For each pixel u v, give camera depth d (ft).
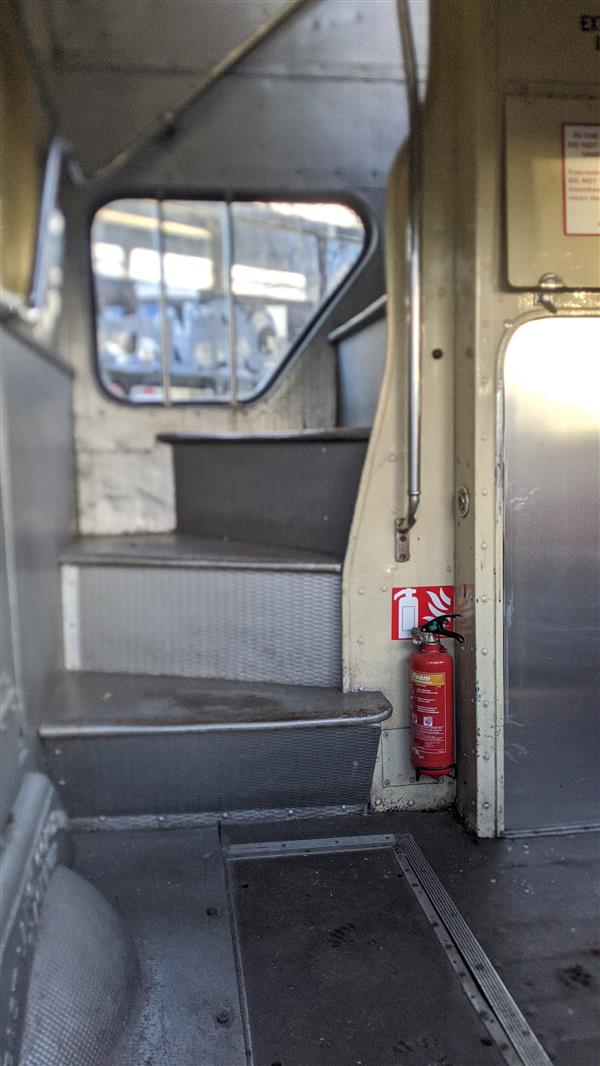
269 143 10.66
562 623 7.43
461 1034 5.08
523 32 6.77
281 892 6.63
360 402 10.16
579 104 6.89
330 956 5.83
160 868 6.86
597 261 7.01
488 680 7.35
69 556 8.18
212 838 7.38
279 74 10.58
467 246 7.13
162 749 6.95
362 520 7.56
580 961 5.75
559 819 7.65
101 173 10.43
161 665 8.18
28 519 6.70
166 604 8.09
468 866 6.98
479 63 6.75
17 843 5.20
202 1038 4.98
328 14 10.50
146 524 11.05
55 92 10.20
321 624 7.79
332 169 10.79
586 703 7.55
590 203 6.96
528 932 6.08
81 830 7.42
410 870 6.91
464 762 7.72
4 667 5.53
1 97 7.43
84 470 10.82
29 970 4.80
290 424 11.24
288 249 10.98
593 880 6.77
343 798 7.76
